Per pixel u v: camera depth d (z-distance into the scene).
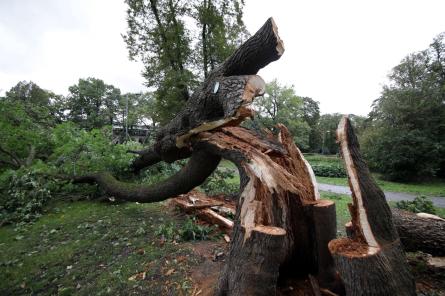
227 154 2.53
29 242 3.48
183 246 3.03
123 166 5.63
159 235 3.40
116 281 2.39
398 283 1.44
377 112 16.89
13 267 2.81
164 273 2.46
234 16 12.91
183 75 11.73
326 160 23.86
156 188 3.87
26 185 5.04
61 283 2.47
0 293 2.38
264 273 1.61
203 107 2.86
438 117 14.33
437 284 2.24
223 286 1.86
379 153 15.09
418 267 2.44
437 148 13.45
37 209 4.78
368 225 1.55
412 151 13.73
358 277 1.39
